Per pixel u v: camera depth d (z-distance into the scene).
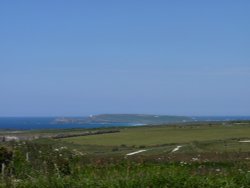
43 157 20.05
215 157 26.81
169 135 75.81
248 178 14.88
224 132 78.25
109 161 20.75
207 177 14.86
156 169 15.94
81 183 14.31
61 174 15.73
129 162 19.42
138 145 56.59
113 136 80.25
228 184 14.27
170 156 28.78
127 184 13.95
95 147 51.75
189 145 49.22
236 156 27.22
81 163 19.52
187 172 15.77
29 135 92.81
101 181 14.30
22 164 17.97
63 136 86.00
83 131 112.81
